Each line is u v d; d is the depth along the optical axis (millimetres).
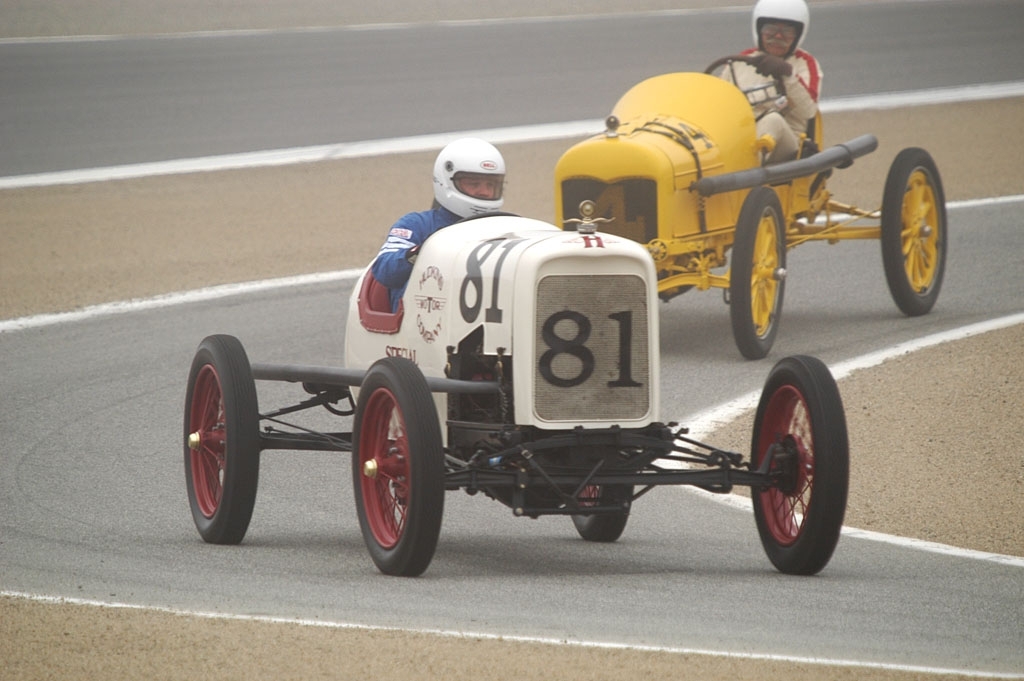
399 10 148000
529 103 98812
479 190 27578
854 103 97938
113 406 39531
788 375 24172
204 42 125875
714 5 153500
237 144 85938
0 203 70812
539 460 24734
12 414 38719
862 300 51594
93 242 62844
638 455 25047
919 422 36062
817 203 48812
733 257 42188
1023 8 146625
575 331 24406
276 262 59156
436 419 23031
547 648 19953
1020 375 39938
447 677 18531
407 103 99125
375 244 62375
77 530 28297
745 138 44219
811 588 24000
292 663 19031
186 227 65875
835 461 23328
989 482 31625
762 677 18812
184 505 30641
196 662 19062
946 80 107188
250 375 26875
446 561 25984
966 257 57656
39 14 138000
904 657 20281
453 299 25594
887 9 148000
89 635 20328
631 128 43219
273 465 34312
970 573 25312
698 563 26188
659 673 18844
